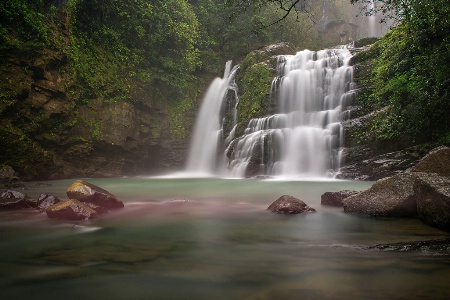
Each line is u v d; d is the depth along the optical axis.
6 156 13.70
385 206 6.42
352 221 6.08
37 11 14.73
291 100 19.50
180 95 21.83
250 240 4.79
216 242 4.67
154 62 21.02
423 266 3.53
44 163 14.92
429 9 11.56
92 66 17.72
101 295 2.93
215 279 3.26
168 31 20.73
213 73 24.58
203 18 25.06
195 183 14.17
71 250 4.26
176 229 5.51
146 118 20.05
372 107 16.50
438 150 7.22
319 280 3.20
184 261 3.83
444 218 5.20
